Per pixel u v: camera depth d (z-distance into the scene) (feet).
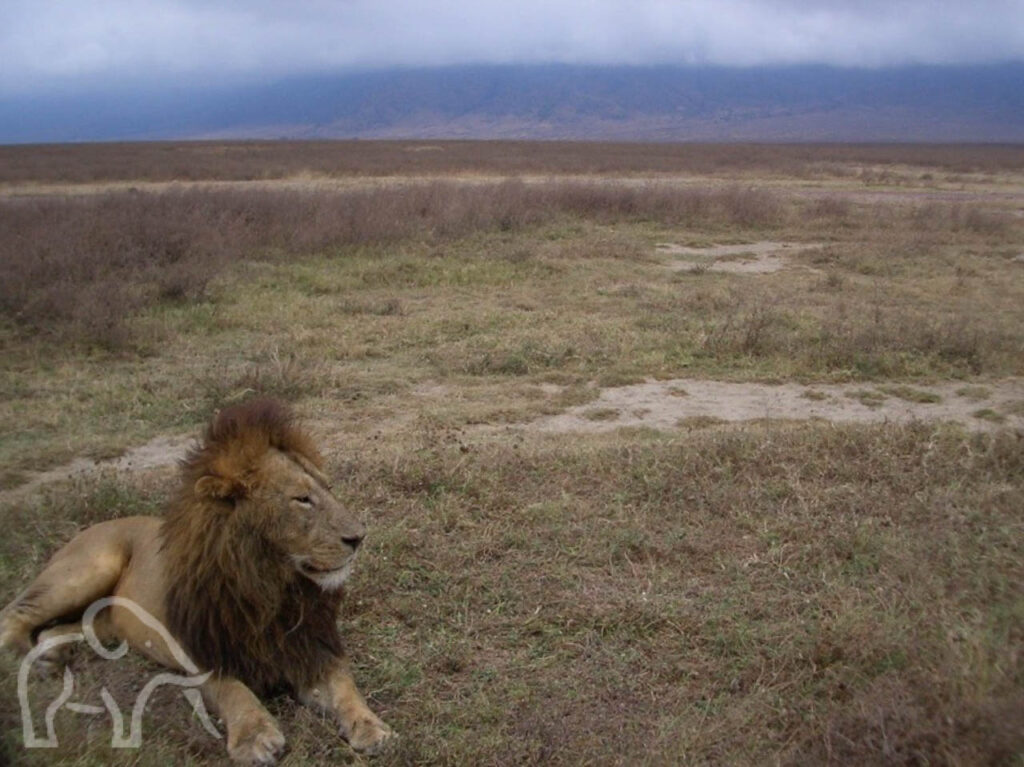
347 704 13.58
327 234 56.18
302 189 98.73
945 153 244.22
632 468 22.79
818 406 29.71
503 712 13.97
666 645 15.72
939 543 18.19
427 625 16.51
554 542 19.33
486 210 65.46
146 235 51.34
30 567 17.97
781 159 191.83
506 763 12.67
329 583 13.89
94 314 36.96
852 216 75.82
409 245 57.21
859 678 13.75
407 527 19.74
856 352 34.04
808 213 75.25
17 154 196.65
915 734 11.55
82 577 15.35
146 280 44.47
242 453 13.80
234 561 13.57
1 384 31.01
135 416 28.09
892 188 118.52
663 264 55.57
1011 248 62.28
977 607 15.33
